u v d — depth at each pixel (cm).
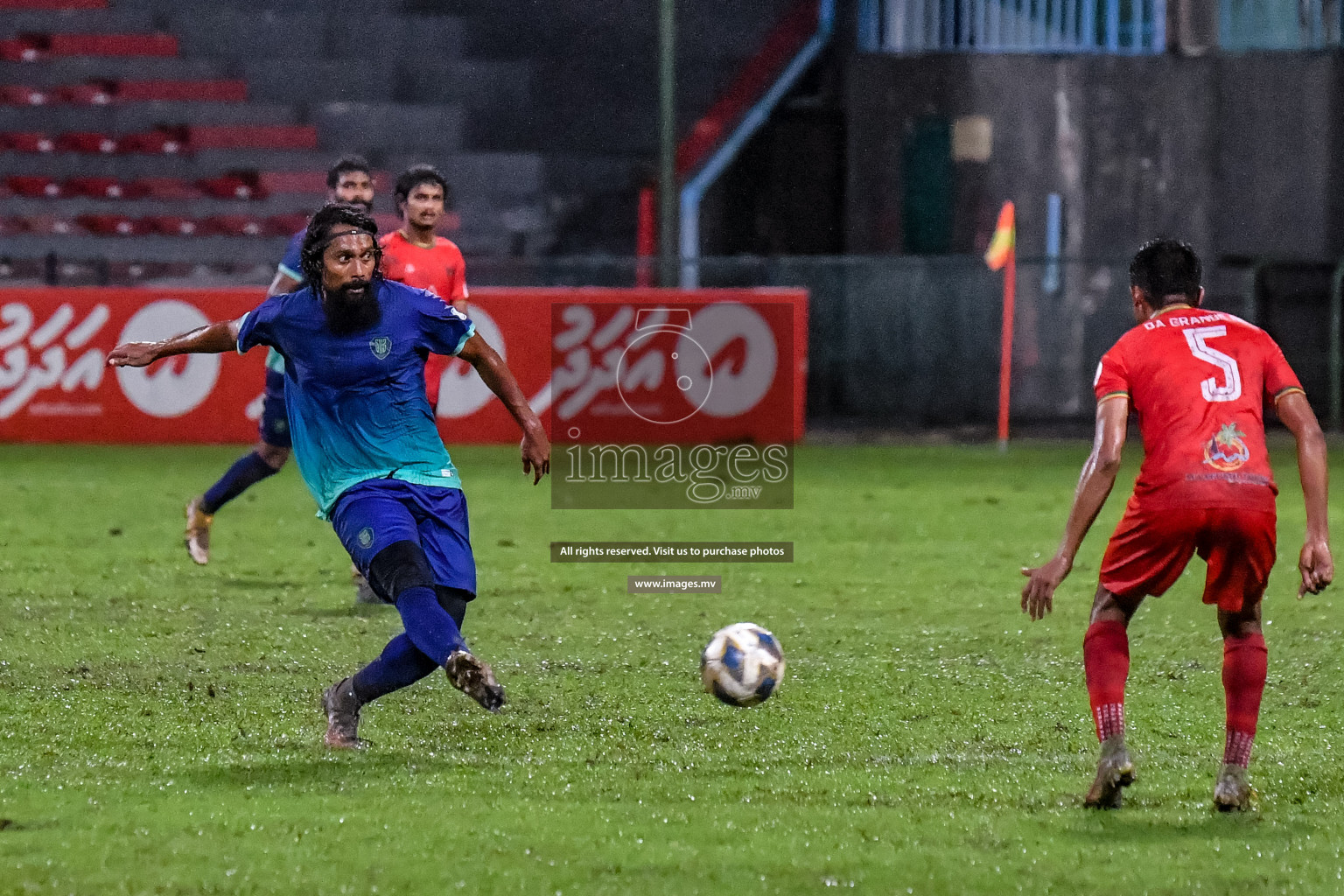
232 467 3109
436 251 2986
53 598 3072
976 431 6806
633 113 8700
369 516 1847
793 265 6825
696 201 7750
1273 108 7406
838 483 5138
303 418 1909
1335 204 7375
